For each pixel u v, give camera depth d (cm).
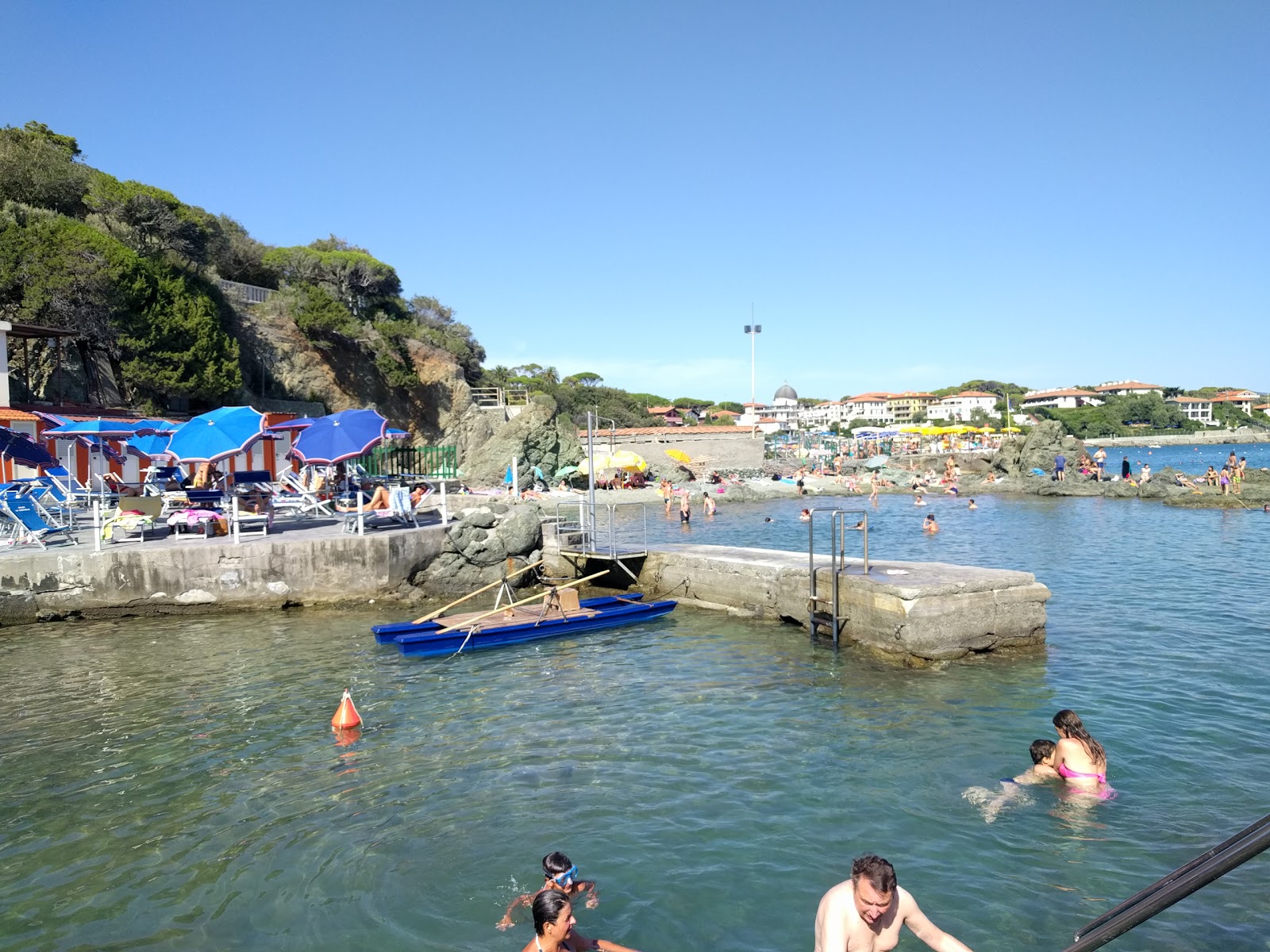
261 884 752
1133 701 1201
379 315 6012
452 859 790
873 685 1316
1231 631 1599
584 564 2247
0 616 1761
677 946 656
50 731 1149
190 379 3925
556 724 1165
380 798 927
